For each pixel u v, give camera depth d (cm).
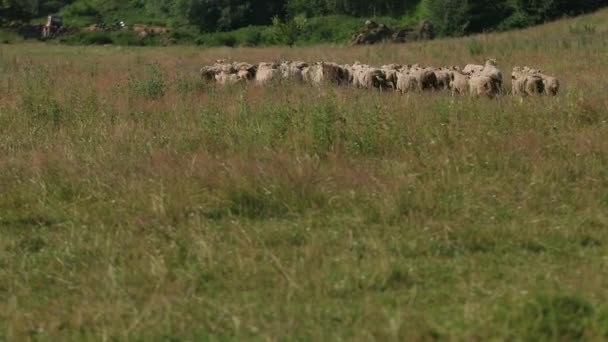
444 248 1444
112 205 1731
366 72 3578
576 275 1302
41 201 1792
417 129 2294
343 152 2100
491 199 1739
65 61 6112
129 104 3138
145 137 2348
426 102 2784
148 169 1939
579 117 2450
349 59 6284
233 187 1780
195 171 1903
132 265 1383
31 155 2152
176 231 1570
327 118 2248
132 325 1140
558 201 1723
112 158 2078
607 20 8731
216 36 12381
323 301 1223
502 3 11850
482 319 1109
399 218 1614
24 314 1205
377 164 1991
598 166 1930
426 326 1104
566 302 1119
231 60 6350
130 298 1260
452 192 1770
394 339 1064
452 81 3431
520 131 2261
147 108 3005
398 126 2283
